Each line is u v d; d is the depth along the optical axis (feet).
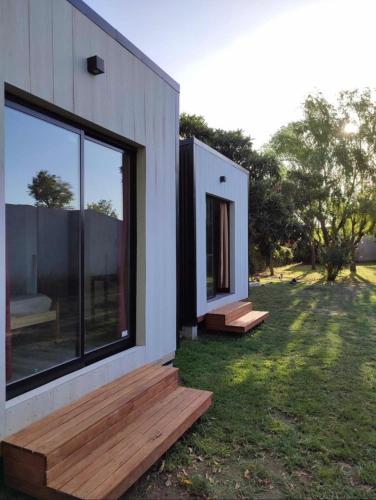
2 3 7.34
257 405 11.14
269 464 8.25
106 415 7.95
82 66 9.53
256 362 15.14
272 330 20.93
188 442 9.04
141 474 7.12
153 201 12.88
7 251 7.95
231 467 8.13
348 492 7.35
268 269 56.59
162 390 10.28
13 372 7.99
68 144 9.52
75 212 9.77
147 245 12.49
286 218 43.93
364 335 19.69
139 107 12.07
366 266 67.56
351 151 48.29
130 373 10.89
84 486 6.32
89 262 10.33
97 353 10.47
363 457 8.51
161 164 13.42
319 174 47.73
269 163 45.85
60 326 9.27
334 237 49.44
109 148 11.27
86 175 10.28
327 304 29.35
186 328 19.02
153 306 12.82
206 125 47.16
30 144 8.46
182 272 19.11
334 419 10.30
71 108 9.16
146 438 7.96
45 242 8.86
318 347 17.39
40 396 7.93
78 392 9.07
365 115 48.03
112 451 7.43
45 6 8.38
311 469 8.07
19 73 7.70
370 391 12.23
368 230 54.44
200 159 20.03
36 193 8.64
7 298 7.91
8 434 7.17
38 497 6.55
